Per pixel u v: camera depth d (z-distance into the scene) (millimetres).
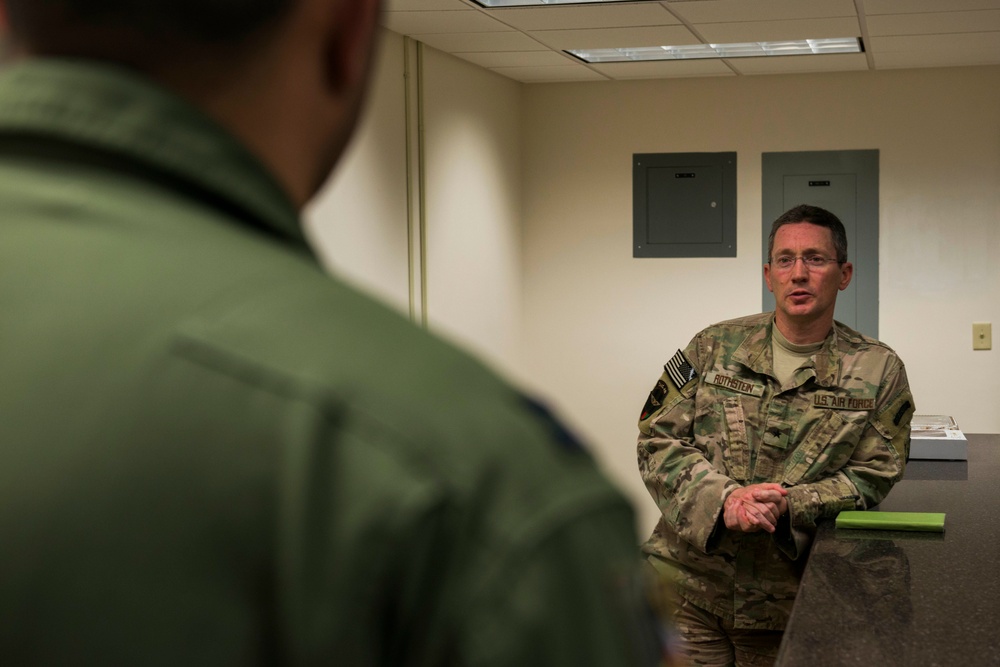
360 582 304
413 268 4273
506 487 322
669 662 380
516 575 311
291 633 307
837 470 2277
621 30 4070
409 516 305
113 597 305
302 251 396
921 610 1573
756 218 5340
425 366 340
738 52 4691
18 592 306
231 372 321
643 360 5523
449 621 309
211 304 335
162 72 369
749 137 5312
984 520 2162
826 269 2299
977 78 5035
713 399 2383
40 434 317
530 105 5559
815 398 2297
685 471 2307
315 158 425
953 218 5121
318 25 399
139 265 340
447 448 319
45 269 341
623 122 5453
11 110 357
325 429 315
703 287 5426
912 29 4086
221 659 309
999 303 5102
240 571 311
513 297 5500
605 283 5543
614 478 362
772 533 2150
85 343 326
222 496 312
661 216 5453
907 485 2559
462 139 4758
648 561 2404
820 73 5207
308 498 308
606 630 327
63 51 371
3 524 310
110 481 311
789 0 3553
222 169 368
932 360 5188
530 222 5613
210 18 364
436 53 4465
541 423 351
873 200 5195
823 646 1434
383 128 3990
